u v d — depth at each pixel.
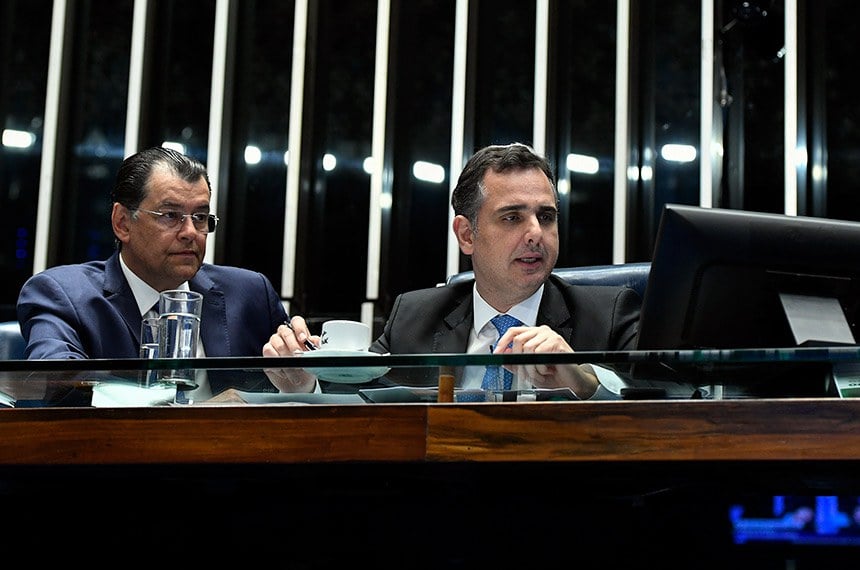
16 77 5.80
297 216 5.67
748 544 1.70
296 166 5.68
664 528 1.71
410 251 5.70
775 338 1.87
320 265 5.72
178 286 3.16
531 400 1.68
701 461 1.55
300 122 5.72
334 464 1.60
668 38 5.70
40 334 2.87
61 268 3.15
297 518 1.75
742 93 5.52
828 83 5.53
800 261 1.83
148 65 5.82
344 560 1.74
